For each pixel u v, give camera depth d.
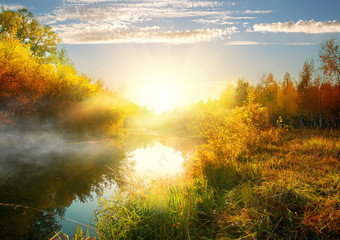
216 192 4.76
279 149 7.96
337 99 20.33
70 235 3.94
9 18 24.48
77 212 4.91
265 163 6.11
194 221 3.75
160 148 14.06
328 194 3.68
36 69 14.83
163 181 5.35
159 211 3.99
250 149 7.91
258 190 4.40
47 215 4.77
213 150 7.08
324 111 20.64
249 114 10.44
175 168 8.30
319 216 3.11
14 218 4.62
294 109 24.38
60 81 17.12
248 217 3.49
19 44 13.63
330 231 2.91
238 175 5.62
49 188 6.43
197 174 6.00
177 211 3.91
